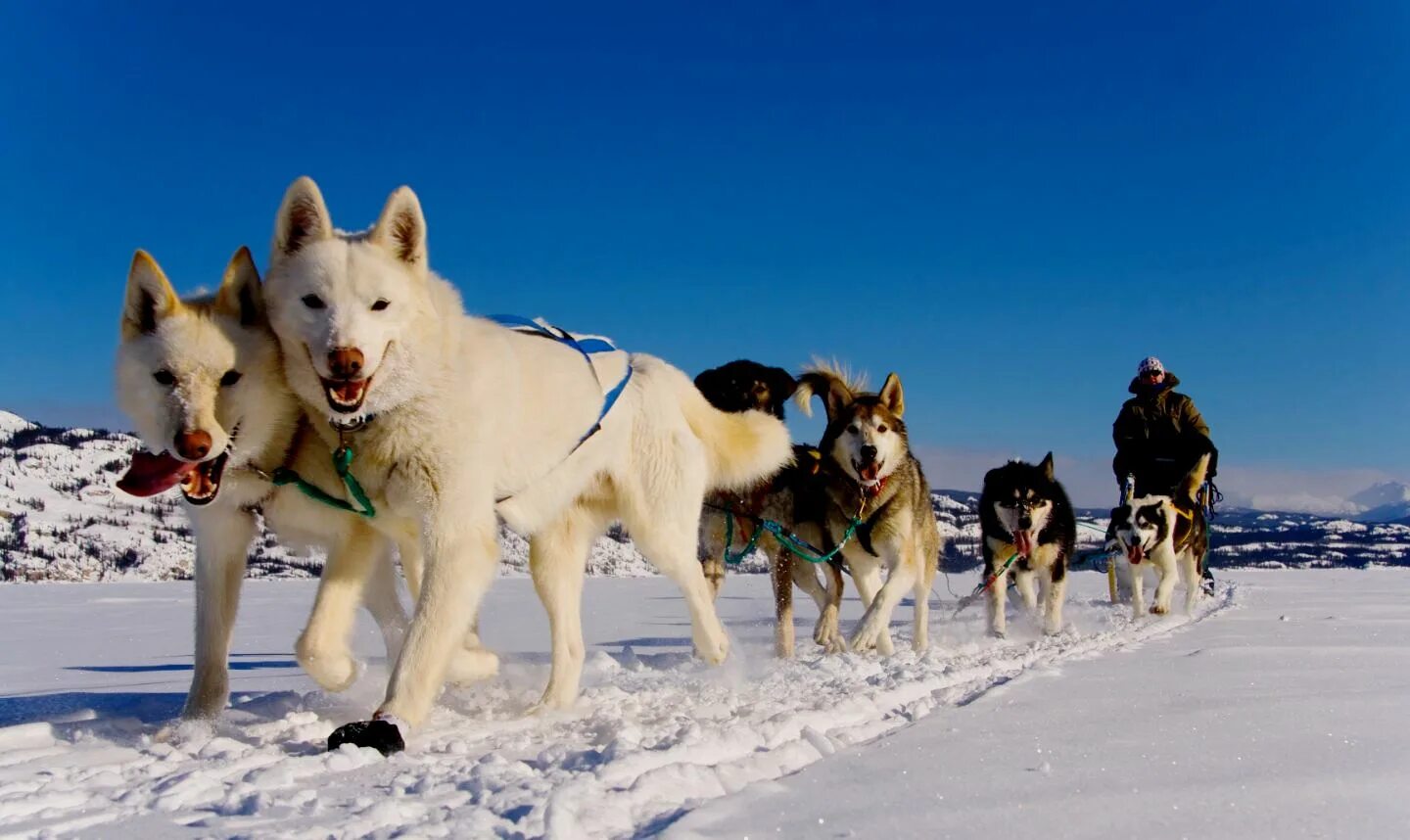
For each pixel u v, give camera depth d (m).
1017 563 7.37
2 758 2.68
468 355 3.20
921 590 6.29
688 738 2.64
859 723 3.09
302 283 3.06
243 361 3.10
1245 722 2.94
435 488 3.10
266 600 11.98
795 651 6.09
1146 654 4.91
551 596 3.85
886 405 6.24
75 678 5.11
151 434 3.11
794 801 2.04
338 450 3.12
